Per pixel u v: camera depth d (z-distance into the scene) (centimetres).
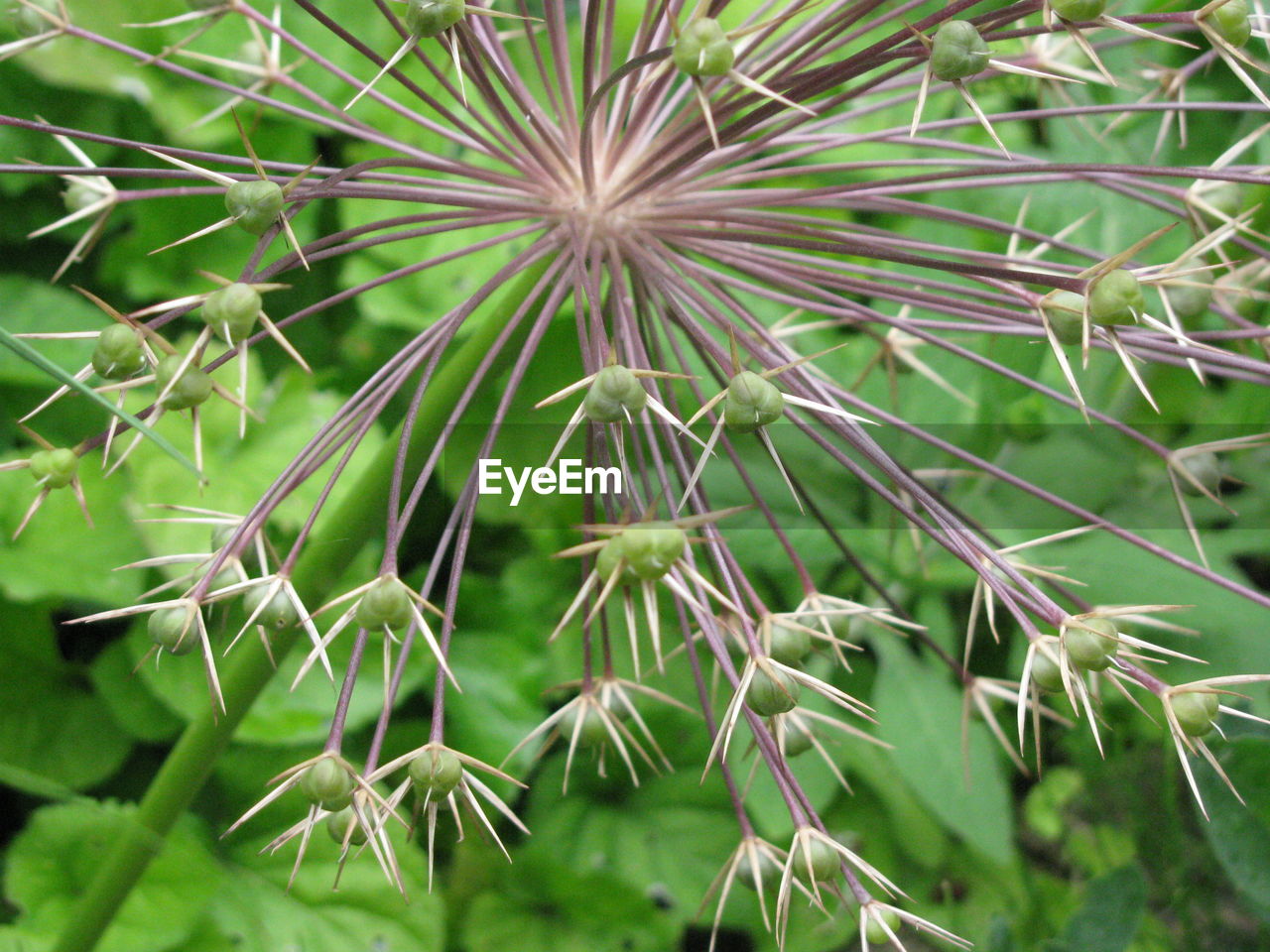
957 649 39
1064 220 37
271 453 39
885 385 40
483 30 23
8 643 38
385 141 23
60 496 38
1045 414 38
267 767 38
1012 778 44
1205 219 25
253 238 43
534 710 39
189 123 40
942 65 18
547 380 40
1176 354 19
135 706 37
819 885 19
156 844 26
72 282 43
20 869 34
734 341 18
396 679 18
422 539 42
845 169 23
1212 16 19
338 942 35
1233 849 28
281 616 19
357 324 44
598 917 38
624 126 23
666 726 40
